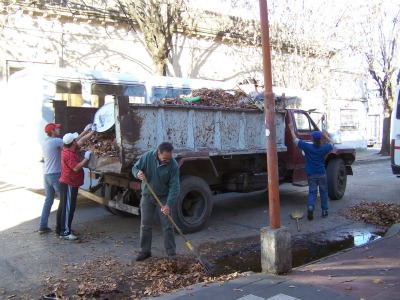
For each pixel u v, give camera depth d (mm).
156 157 5266
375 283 4355
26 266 5270
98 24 15109
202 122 7055
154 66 13570
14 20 13289
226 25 18672
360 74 23109
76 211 8695
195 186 6941
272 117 4656
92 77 9336
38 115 8594
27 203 9344
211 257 5734
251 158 8289
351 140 25328
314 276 4605
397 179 13234
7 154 9609
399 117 10258
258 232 7074
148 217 5438
